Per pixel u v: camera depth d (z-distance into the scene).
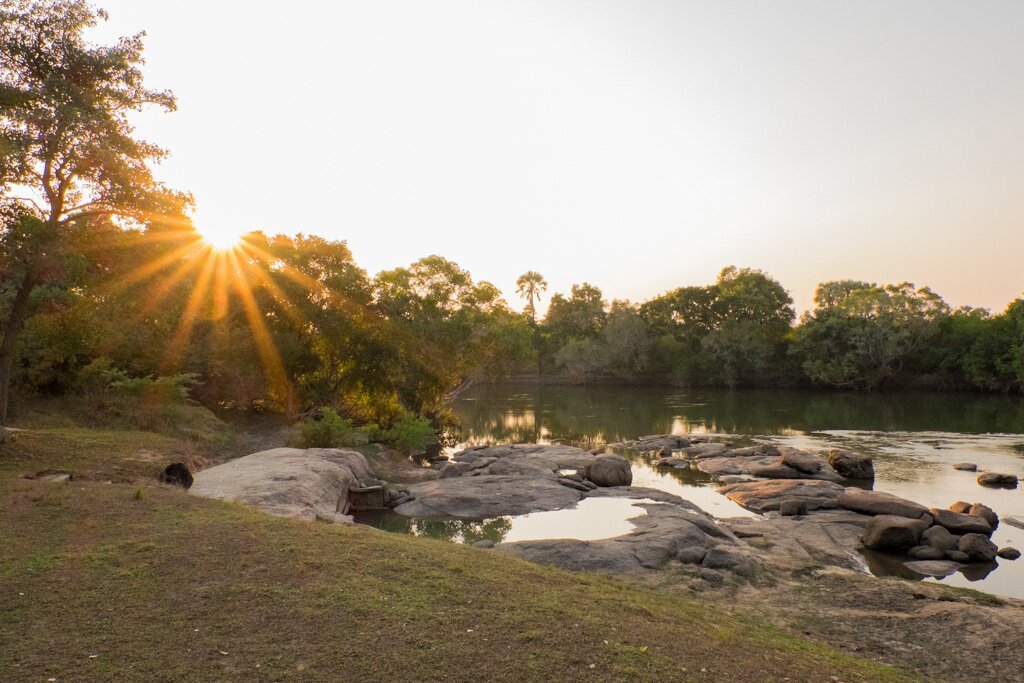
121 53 14.90
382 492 18.88
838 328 74.75
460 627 6.30
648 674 5.59
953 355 71.06
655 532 13.51
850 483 22.84
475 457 28.73
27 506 9.77
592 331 109.00
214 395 33.53
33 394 23.67
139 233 15.80
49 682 4.84
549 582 8.34
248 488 15.17
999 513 18.08
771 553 13.35
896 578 11.66
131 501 10.70
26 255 13.17
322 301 35.56
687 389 86.69
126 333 28.19
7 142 12.98
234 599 6.66
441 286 38.38
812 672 6.33
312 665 5.32
